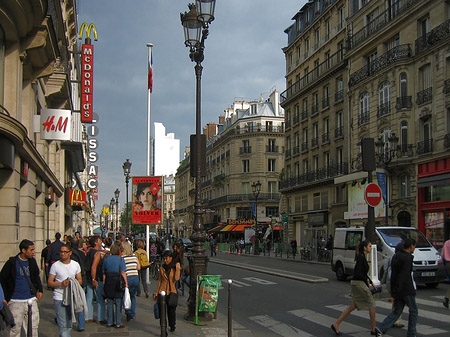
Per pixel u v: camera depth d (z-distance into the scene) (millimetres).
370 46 34219
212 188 80312
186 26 11375
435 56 27484
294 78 49875
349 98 37188
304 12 47844
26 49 12156
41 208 17594
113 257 9484
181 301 13922
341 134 38844
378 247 16016
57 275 7988
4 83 11617
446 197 26297
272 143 69188
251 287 17156
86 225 70688
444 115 26688
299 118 47906
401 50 30078
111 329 9320
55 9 13555
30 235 13938
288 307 12484
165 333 7184
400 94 30219
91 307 10422
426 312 10812
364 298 8727
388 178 30781
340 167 38344
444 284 16922
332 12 41281
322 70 42656
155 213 17266
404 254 8164
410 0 29438
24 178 13211
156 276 20953
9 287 6930
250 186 68688
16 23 11344
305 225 45625
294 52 49906
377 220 31500
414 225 28609
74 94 32625
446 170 26219
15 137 10805
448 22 26422
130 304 10008
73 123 31141
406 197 29547
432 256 15250
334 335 9008
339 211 38312
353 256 17609
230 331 7973
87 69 22078
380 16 33312
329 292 15070
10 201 11602
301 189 46094
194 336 8742
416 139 28922
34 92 14664
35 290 7102
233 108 83875
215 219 76312
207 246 59344
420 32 29203
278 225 61656
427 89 28094
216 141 78500
